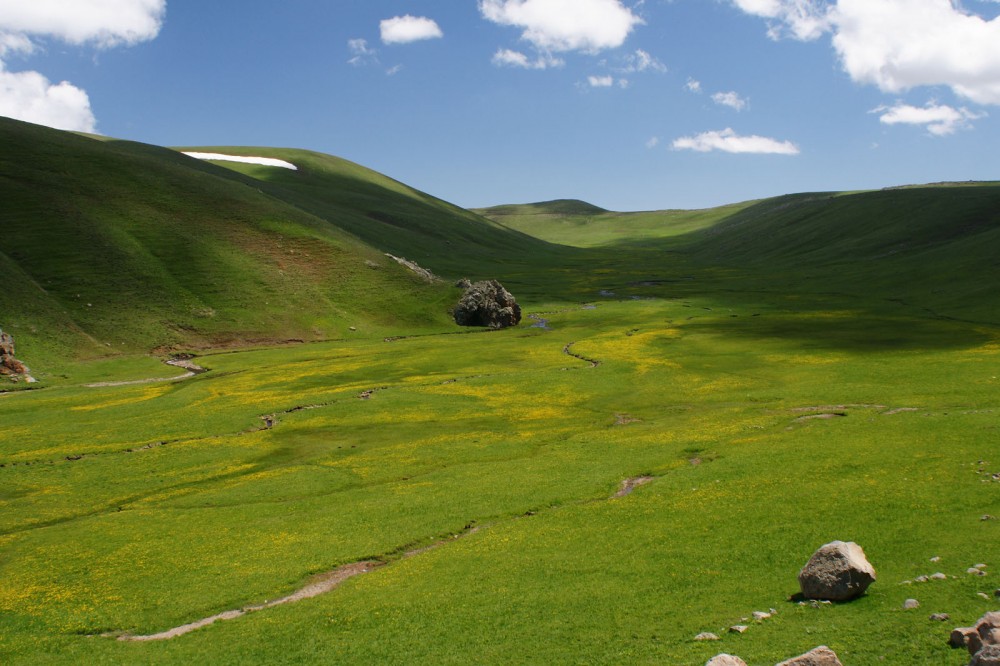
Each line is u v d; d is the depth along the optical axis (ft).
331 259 494.18
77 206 459.73
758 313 443.73
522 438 191.93
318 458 180.04
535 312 505.25
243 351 370.53
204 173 579.48
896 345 306.14
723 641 69.36
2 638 92.53
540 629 80.59
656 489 135.64
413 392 248.73
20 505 151.53
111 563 116.47
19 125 555.28
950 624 63.87
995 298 418.31
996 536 90.89
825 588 77.15
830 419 182.50
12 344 312.09
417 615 88.38
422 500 140.56
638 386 254.68
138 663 82.17
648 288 615.16
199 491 158.61
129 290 403.34
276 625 89.35
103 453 189.37
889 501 112.27
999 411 169.27
